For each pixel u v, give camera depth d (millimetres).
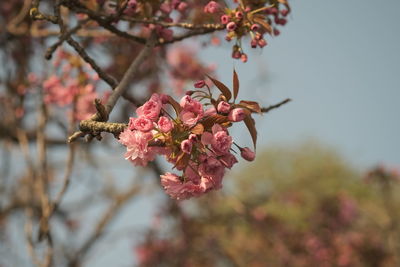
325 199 9648
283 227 9070
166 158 1962
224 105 1988
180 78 5582
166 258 8375
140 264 8266
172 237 8523
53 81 3932
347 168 11820
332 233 9336
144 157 1919
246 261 9383
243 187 10828
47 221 3984
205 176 1997
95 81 3920
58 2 2705
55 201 3971
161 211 8422
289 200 10023
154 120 1932
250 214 8125
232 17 2781
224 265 8984
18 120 5246
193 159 1973
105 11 3367
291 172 12023
